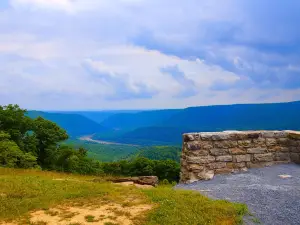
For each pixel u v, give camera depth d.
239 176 12.41
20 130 44.28
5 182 11.02
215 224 7.45
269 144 13.90
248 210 8.48
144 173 47.34
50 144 45.88
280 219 7.94
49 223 7.41
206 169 12.77
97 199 9.12
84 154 51.75
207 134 12.98
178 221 7.43
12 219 7.64
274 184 10.98
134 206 8.50
